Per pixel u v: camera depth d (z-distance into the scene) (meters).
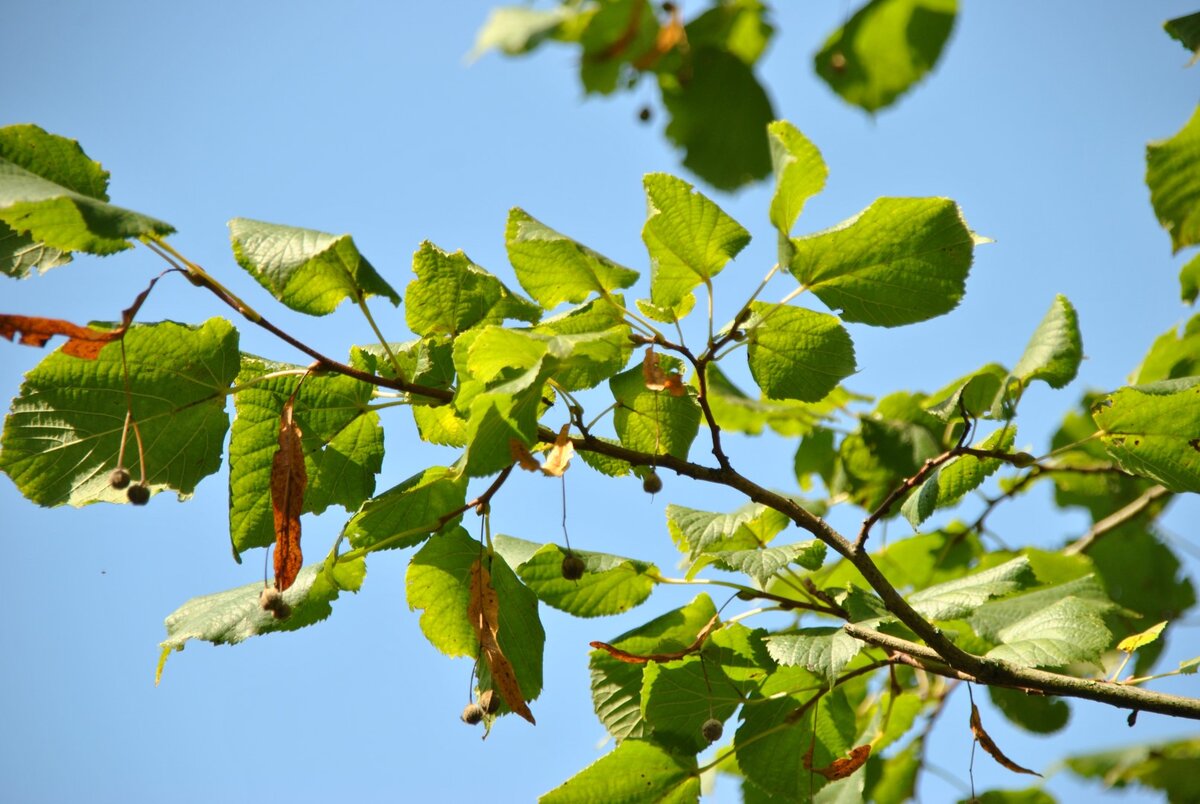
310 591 3.36
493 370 2.95
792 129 3.04
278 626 3.35
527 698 3.46
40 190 2.74
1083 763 5.20
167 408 3.25
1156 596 5.93
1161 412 3.41
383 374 3.46
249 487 3.30
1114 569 6.00
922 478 3.26
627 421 3.39
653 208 3.09
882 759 5.38
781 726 3.54
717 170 3.32
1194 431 3.41
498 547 3.59
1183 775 5.08
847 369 3.29
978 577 3.88
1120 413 3.45
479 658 3.42
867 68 3.22
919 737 5.34
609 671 3.68
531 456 2.93
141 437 3.26
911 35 3.17
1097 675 5.14
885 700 5.29
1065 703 4.90
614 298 3.25
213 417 3.31
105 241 2.88
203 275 2.95
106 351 3.14
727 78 3.21
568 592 3.58
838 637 3.22
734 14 3.19
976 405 3.58
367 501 3.30
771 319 3.27
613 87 2.12
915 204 3.10
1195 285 5.50
